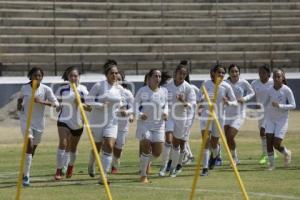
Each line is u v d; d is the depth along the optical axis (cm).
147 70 11412
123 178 4403
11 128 8112
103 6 12131
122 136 4675
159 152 4172
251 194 3594
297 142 7075
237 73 5091
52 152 6300
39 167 5094
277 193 3631
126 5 12238
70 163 4406
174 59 11688
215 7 12531
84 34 11644
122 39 11744
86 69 11138
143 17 12181
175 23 12200
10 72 10675
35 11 11625
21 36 11244
